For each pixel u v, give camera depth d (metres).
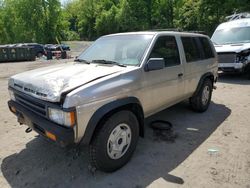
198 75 5.38
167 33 4.55
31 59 25.38
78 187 3.16
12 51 23.66
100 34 66.00
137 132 3.71
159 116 5.58
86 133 3.07
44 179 3.33
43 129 3.14
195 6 34.03
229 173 3.39
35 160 3.79
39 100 3.18
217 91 7.91
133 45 4.20
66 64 4.32
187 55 5.01
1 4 60.03
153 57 4.06
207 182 3.21
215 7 31.00
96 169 3.49
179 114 5.71
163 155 3.88
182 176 3.35
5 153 4.02
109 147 3.35
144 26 47.59
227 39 10.23
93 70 3.67
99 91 3.15
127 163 3.65
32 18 56.50
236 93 7.61
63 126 2.97
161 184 3.18
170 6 45.00
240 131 4.75
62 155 3.91
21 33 57.66
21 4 55.97
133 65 3.88
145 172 3.44
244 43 9.62
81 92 2.99
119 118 3.37
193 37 5.39
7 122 5.38
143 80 3.82
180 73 4.70
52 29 58.12
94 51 4.64
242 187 3.11
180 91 4.84
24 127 5.07
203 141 4.34
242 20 10.80
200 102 5.63
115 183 3.22
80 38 75.94
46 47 33.06
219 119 5.39
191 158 3.78
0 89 9.02
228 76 10.41
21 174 3.45
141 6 47.59
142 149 4.06
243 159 3.73
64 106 2.90
